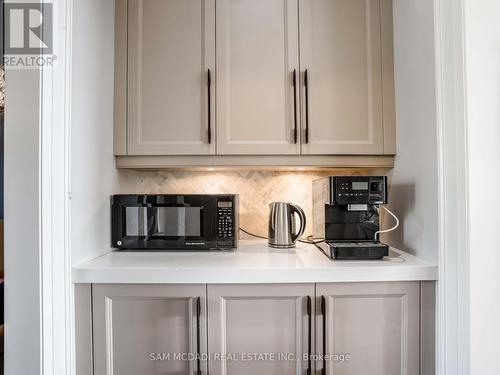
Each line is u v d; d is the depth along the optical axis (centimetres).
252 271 107
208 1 134
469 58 95
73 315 107
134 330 110
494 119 95
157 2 134
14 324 92
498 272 94
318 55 134
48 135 95
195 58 134
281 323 109
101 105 125
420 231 118
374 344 110
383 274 108
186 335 109
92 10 118
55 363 97
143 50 134
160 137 134
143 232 133
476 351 94
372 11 135
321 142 134
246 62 134
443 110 104
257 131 134
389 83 135
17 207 92
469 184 95
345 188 119
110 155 133
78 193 110
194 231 133
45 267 94
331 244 123
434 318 109
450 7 100
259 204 168
